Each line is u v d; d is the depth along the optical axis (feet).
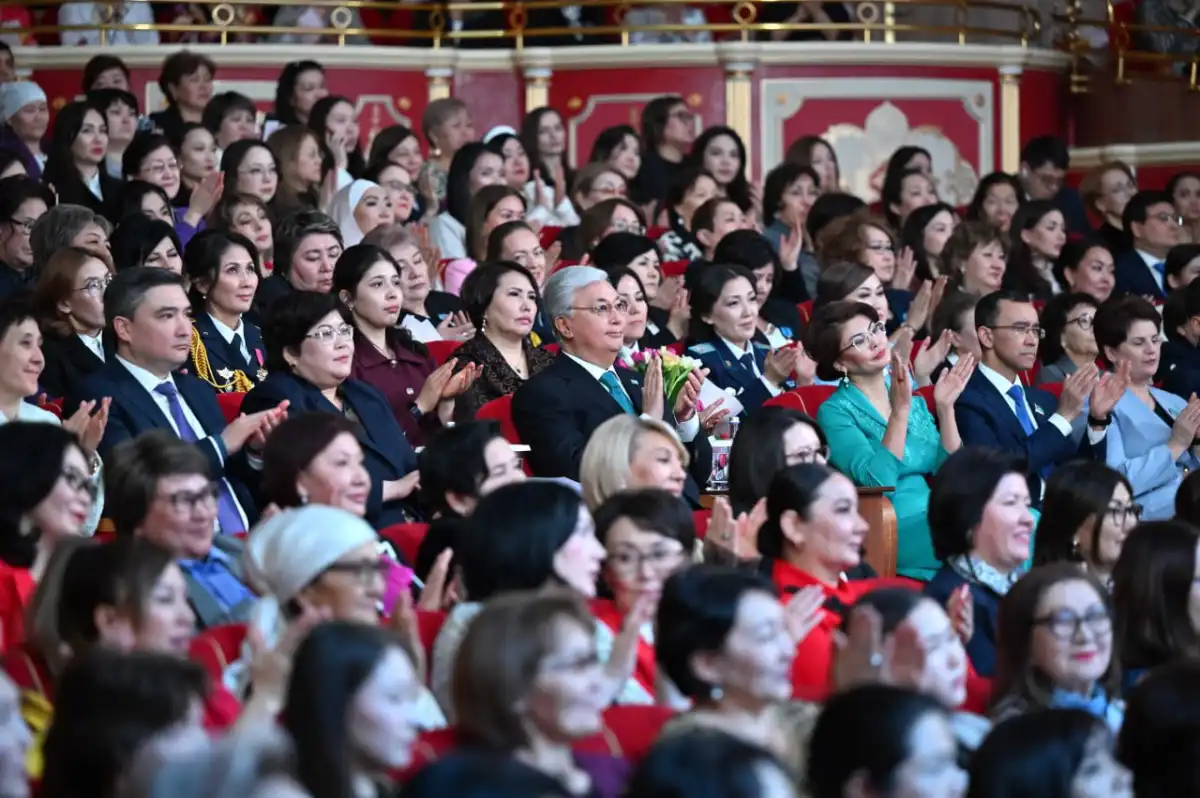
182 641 40.29
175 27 123.95
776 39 129.49
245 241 73.41
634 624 41.63
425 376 71.15
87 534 56.54
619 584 47.14
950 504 54.44
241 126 105.29
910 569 66.85
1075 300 83.61
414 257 81.46
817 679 48.44
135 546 40.16
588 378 66.85
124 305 61.26
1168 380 82.94
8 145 101.09
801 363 74.90
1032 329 74.38
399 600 42.14
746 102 127.34
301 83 111.55
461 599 48.52
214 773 26.73
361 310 70.23
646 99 128.06
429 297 87.30
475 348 72.18
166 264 76.43
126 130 102.73
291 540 43.42
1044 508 57.11
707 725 37.40
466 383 68.44
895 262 97.91
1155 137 132.46
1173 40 133.39
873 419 68.80
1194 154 130.41
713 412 69.00
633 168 112.27
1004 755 37.50
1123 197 115.44
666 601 40.55
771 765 30.37
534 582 43.93
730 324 78.64
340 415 58.65
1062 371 83.87
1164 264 102.94
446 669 42.06
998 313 74.59
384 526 61.21
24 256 80.28
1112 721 46.26
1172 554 50.96
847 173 128.98
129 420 60.39
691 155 111.14
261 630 40.45
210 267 72.54
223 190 92.79
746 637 39.70
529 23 130.31
